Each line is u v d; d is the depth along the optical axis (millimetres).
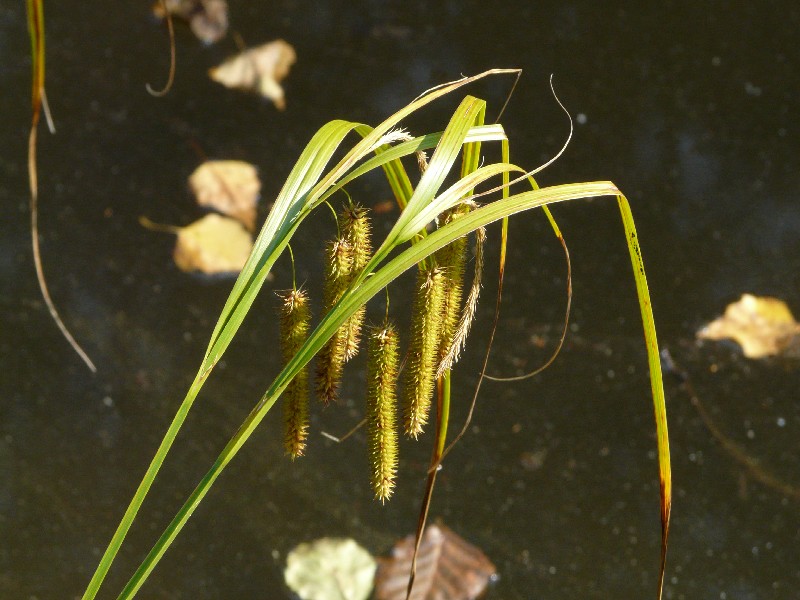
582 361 1152
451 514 1013
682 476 1058
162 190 1281
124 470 1023
